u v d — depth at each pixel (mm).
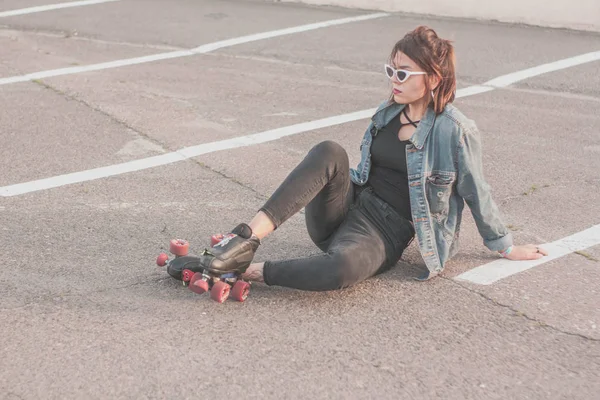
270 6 12188
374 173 4586
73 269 4730
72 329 4082
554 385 3738
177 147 6844
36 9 11625
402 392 3658
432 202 4465
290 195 4215
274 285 4402
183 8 11898
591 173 6434
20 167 6328
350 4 12141
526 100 8211
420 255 4973
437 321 4250
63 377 3699
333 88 8555
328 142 4348
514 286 4617
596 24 10656
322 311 4312
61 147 6777
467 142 4324
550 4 10859
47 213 5504
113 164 6441
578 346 4055
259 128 7355
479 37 10461
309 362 3863
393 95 4375
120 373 3738
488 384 3732
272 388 3662
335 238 4430
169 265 4496
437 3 11602
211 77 8844
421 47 4211
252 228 4188
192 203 5754
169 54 9680
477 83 8703
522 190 6082
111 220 5426
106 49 9828
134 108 7793
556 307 4410
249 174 6309
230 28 10859
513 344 4059
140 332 4066
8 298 4363
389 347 4004
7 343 3943
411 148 4371
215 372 3768
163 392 3613
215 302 4367
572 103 8148
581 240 5250
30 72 8836
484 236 4809
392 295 4492
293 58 9594
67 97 8062
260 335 4074
